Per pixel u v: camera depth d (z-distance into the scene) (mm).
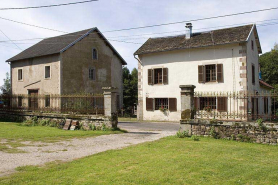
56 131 12953
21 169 6008
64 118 14953
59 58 23391
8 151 8133
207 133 10344
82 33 26344
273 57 33750
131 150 8016
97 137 11211
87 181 5074
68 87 23969
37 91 25359
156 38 23891
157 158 6887
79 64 25281
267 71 33719
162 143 9109
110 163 6434
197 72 19922
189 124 10773
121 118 26000
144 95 22453
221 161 6539
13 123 16984
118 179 5180
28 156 7465
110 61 29562
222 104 18281
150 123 19250
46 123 15758
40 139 10531
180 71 20688
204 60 19641
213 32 20828
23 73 26891
